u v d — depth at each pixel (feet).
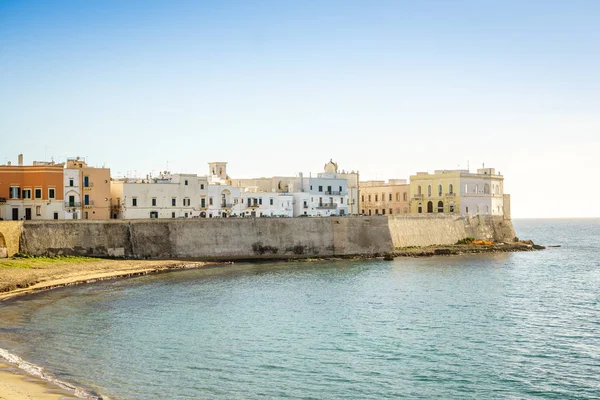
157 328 198.80
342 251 429.79
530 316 232.32
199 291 270.46
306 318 221.46
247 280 309.63
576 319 227.61
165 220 369.91
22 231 324.80
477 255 471.62
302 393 142.92
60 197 376.07
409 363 168.04
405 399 141.59
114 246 350.02
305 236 418.51
